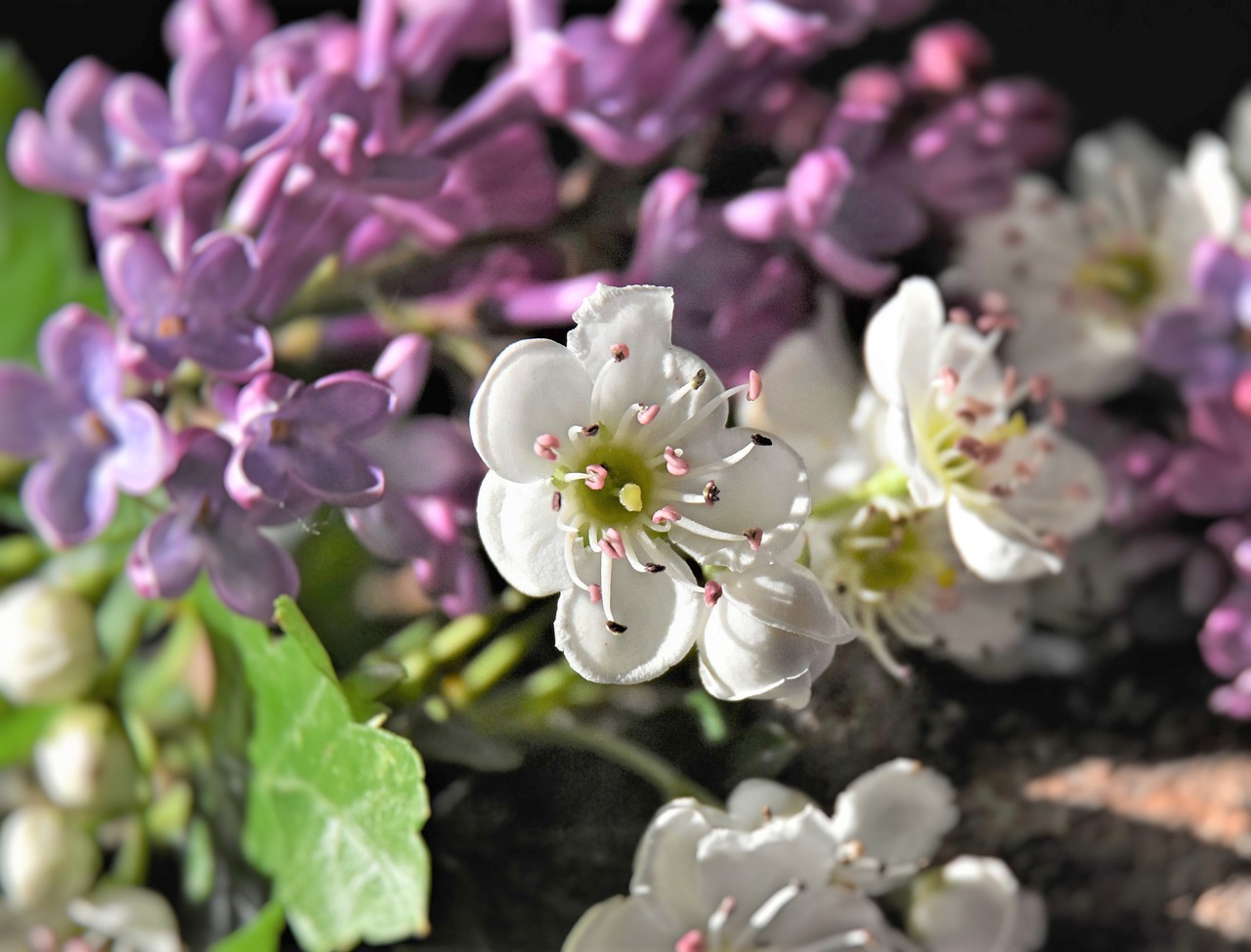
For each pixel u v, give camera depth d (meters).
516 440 0.11
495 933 0.12
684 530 0.11
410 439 0.12
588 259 0.13
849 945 0.12
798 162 0.13
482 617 0.12
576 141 0.13
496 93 0.13
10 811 0.13
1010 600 0.12
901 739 0.12
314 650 0.11
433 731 0.12
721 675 0.11
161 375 0.12
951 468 0.12
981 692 0.12
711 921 0.12
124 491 0.12
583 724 0.12
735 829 0.11
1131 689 0.13
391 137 0.13
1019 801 0.12
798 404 0.12
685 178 0.13
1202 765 0.13
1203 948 0.13
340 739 0.11
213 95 0.13
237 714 0.13
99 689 0.13
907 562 0.12
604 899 0.12
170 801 0.13
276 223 0.12
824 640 0.11
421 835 0.12
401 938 0.12
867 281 0.13
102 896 0.13
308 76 0.13
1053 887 0.12
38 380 0.12
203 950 0.13
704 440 0.11
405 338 0.12
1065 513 0.12
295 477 0.11
